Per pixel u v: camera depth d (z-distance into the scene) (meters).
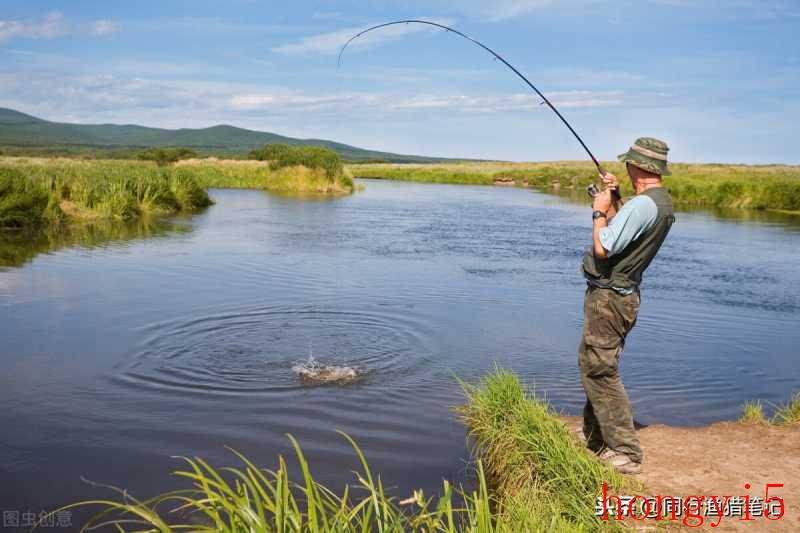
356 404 5.77
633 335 8.62
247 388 6.11
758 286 12.23
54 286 10.50
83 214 20.56
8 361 6.75
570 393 6.19
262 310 9.10
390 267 13.12
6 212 18.16
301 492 4.21
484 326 8.59
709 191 35.75
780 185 33.06
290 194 36.91
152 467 4.55
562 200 36.56
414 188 49.06
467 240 17.89
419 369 6.78
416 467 4.63
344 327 8.34
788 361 7.52
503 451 4.62
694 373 7.03
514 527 3.46
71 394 5.88
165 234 17.69
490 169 81.44
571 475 3.87
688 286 12.17
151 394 5.91
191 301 9.59
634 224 3.80
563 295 10.74
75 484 4.30
